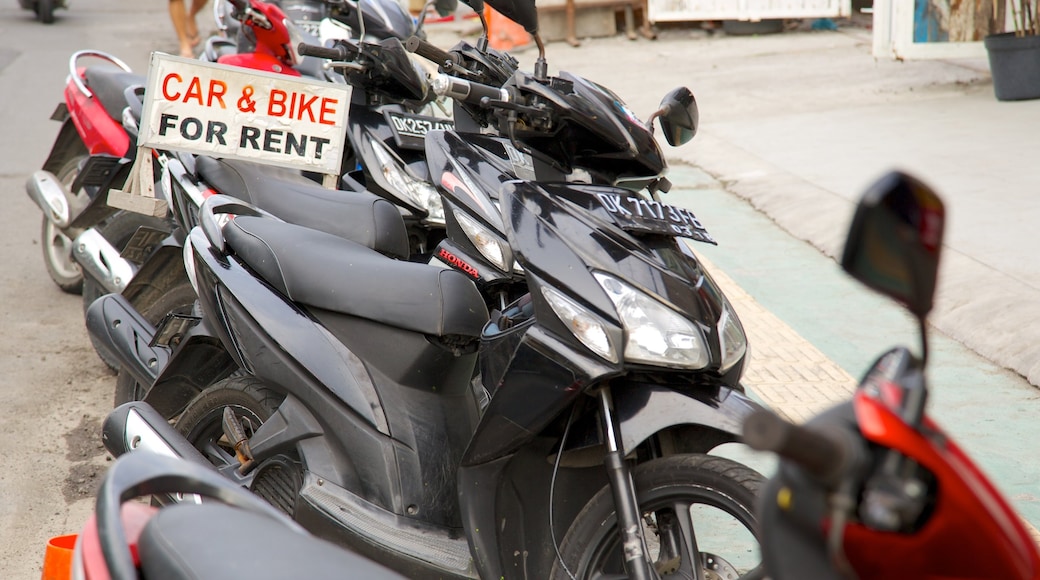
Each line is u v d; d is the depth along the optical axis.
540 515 2.57
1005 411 3.94
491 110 2.78
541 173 2.76
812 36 13.81
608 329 2.31
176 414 3.34
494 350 2.57
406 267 2.78
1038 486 3.38
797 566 1.01
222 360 3.27
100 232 4.57
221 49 5.81
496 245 3.50
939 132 8.08
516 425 2.42
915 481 0.96
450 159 3.65
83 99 4.81
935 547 0.97
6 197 7.02
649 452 2.52
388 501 2.64
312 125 3.69
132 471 1.65
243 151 3.62
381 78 4.04
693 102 2.92
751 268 5.65
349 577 1.38
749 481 2.21
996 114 8.62
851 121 8.68
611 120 2.64
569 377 2.34
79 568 1.50
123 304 3.71
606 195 2.56
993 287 4.92
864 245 0.94
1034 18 9.73
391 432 2.68
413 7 15.14
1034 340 4.39
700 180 7.38
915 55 10.20
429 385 2.74
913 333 4.73
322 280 2.79
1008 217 5.92
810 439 0.91
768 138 8.26
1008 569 0.97
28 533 3.32
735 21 14.09
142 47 13.55
